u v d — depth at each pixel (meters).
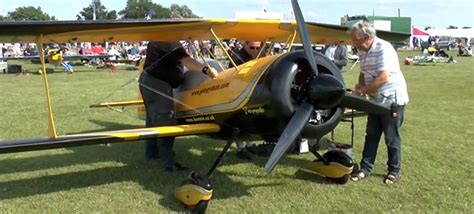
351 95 4.12
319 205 4.14
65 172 5.14
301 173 5.11
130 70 22.02
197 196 3.93
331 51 7.64
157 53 4.98
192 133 4.49
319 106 3.96
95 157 5.79
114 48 28.84
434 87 14.07
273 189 4.58
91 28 3.99
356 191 4.50
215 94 4.64
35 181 4.81
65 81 16.20
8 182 4.77
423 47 44.53
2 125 7.76
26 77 17.88
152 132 4.28
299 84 4.12
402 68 23.44
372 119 4.82
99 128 7.69
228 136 4.76
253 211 4.01
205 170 5.25
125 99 11.38
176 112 5.26
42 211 4.00
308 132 4.09
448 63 27.78
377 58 4.43
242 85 4.27
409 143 6.46
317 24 5.18
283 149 3.81
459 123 8.01
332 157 4.77
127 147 6.33
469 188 4.55
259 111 4.11
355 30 4.49
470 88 13.77
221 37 5.20
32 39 4.06
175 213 3.98
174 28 4.37
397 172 4.77
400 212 3.95
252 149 5.77
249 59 5.88
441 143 6.46
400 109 4.59
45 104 10.31
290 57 4.00
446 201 4.19
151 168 5.33
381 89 4.50
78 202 4.21
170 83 5.12
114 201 4.24
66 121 8.26
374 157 4.95
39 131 7.30
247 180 4.87
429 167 5.27
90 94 12.38
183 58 4.97
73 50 27.52
